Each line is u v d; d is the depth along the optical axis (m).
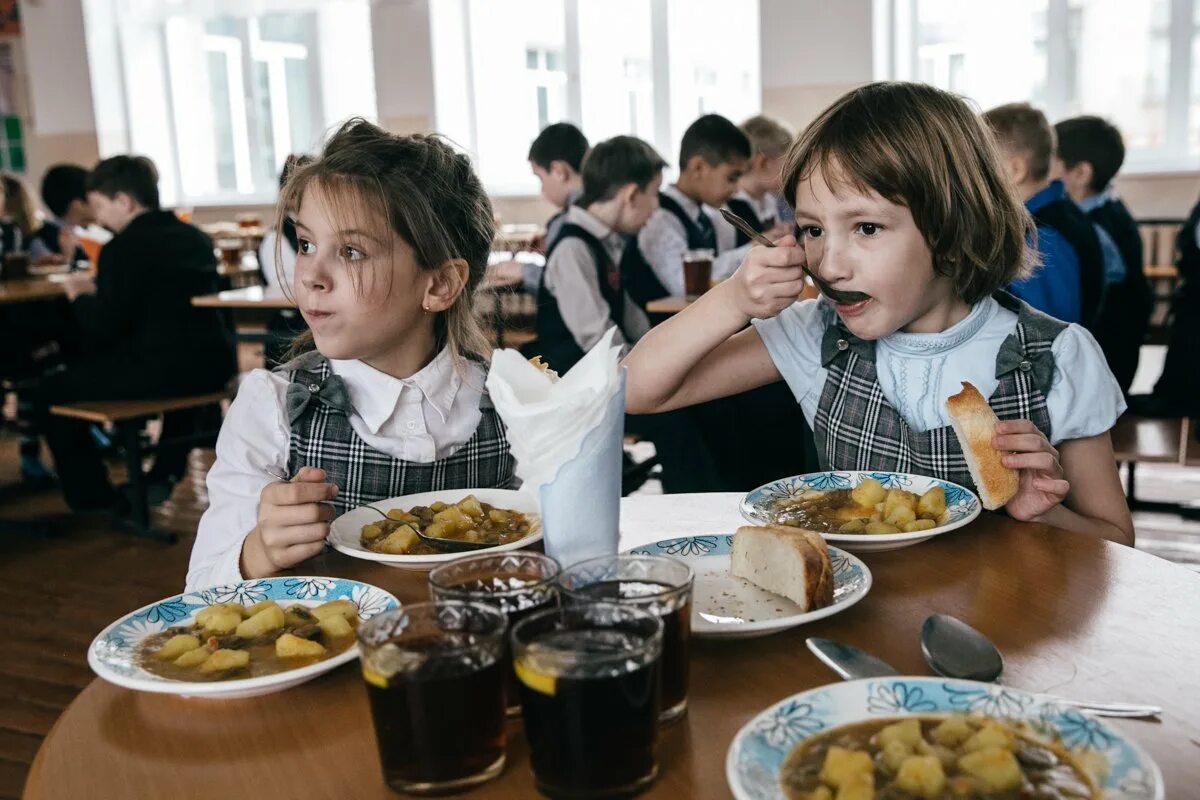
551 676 0.63
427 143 1.45
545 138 4.22
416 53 7.61
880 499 1.18
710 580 1.01
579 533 0.85
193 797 0.68
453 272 1.38
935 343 1.35
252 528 1.23
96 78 8.65
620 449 0.87
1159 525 3.44
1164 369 3.08
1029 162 2.80
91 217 5.73
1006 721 0.66
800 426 2.93
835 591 0.96
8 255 4.55
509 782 0.68
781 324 1.50
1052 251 2.62
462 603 0.70
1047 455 1.16
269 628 0.90
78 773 0.72
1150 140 6.11
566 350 3.43
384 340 1.33
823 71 6.44
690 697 0.79
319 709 0.80
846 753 0.60
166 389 3.64
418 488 1.40
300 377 1.39
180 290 3.65
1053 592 0.97
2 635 2.77
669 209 3.98
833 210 1.22
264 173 8.60
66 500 3.72
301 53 8.25
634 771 0.65
